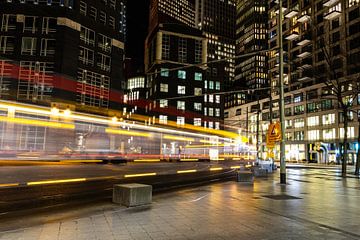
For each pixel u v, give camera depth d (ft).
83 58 194.90
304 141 263.29
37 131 162.50
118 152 173.58
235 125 372.17
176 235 21.52
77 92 188.03
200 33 329.93
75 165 117.19
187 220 26.30
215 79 345.92
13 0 182.29
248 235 21.68
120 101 216.54
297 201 37.73
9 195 40.81
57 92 177.27
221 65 353.51
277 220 26.68
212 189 50.21
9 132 153.69
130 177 70.49
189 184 59.11
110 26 214.90
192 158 235.40
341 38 219.61
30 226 24.02
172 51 315.58
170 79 309.83
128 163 152.25
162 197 40.22
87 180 60.75
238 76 551.59
